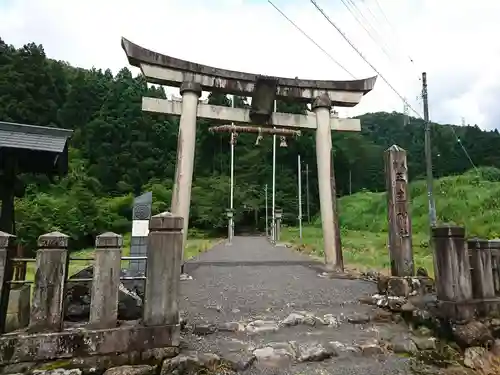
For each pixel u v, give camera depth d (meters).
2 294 3.73
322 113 12.42
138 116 49.62
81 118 49.19
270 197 45.69
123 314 4.75
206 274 10.88
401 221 7.37
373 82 13.04
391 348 4.87
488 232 22.27
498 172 40.81
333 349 4.64
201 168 50.75
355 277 10.25
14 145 6.99
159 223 4.34
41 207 29.39
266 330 5.25
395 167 7.67
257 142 12.35
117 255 4.20
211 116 11.65
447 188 36.72
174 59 11.12
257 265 13.20
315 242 25.80
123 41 10.62
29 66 45.75
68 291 5.06
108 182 43.28
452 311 5.17
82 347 3.81
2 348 3.56
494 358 4.72
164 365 3.91
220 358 4.17
